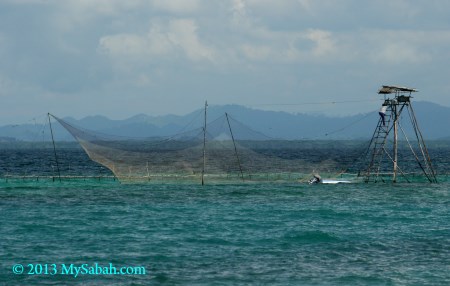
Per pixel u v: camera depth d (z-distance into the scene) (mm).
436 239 100875
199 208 136750
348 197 156750
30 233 104250
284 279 74688
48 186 180875
